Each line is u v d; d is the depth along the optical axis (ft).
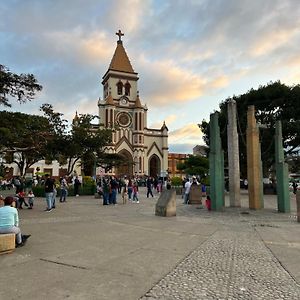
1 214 23.85
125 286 16.17
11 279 17.08
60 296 14.76
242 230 34.12
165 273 18.39
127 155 226.58
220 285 16.44
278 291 15.65
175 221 40.24
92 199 80.79
